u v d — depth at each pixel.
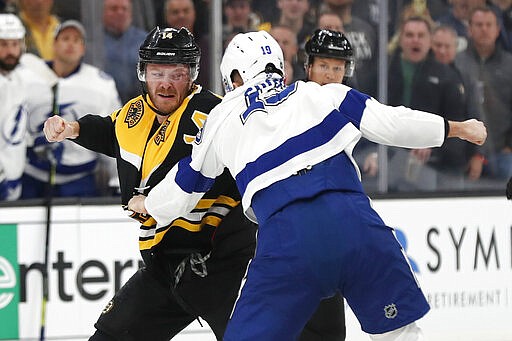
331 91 7.61
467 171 14.89
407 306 7.27
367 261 7.18
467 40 14.98
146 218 8.56
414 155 14.57
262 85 7.74
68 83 13.40
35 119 13.21
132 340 8.76
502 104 15.18
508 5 15.13
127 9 13.88
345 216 7.18
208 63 14.14
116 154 8.70
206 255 8.62
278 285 7.19
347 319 12.84
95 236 12.47
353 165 7.52
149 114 8.52
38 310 12.31
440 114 14.99
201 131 7.89
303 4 14.27
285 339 7.24
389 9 14.66
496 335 13.37
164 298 8.72
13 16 12.97
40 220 12.32
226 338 7.31
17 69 13.03
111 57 13.89
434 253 13.14
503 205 13.41
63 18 13.57
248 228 8.78
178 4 14.01
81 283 12.41
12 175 12.94
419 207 13.10
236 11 14.12
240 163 7.52
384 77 14.72
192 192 7.95
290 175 7.31
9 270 12.23
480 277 13.31
